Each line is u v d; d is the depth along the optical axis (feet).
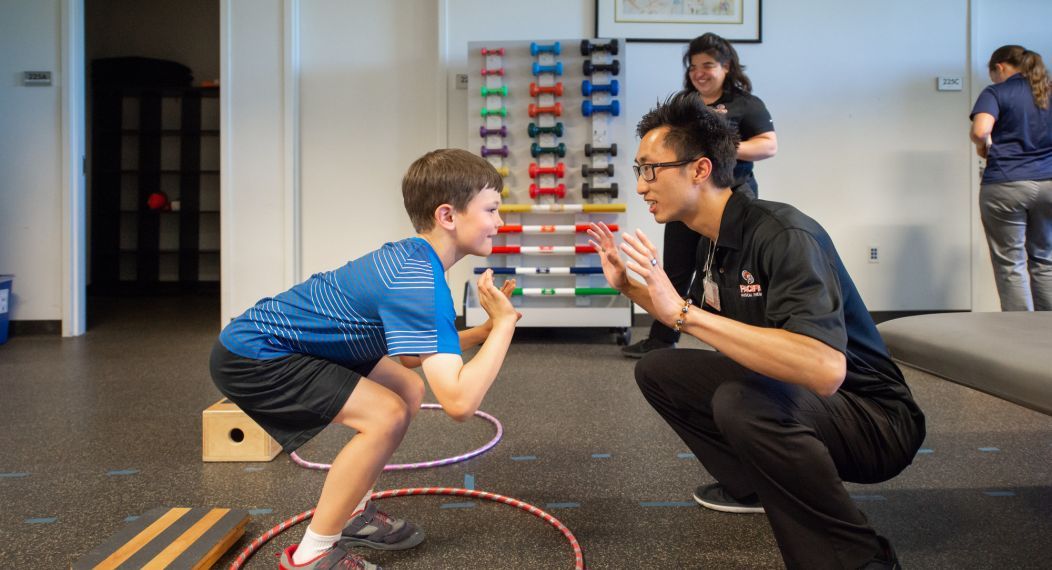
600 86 12.94
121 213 22.09
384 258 4.10
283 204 14.28
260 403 4.23
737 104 9.60
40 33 13.70
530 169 12.99
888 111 14.23
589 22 14.02
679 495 5.68
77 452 6.81
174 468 6.38
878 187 14.29
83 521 5.21
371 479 4.14
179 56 22.26
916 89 14.21
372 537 4.72
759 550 4.72
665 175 4.24
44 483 5.99
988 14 14.21
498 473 6.22
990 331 4.50
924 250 14.35
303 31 14.29
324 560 4.08
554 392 9.19
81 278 14.10
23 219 13.89
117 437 7.29
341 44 14.34
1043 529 4.97
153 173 21.80
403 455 6.75
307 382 4.14
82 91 14.11
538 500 5.60
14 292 13.93
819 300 3.59
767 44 14.11
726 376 4.76
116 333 14.24
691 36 13.98
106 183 21.68
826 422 4.11
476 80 13.23
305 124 14.39
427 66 14.34
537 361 11.29
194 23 22.26
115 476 6.17
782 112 14.19
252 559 4.60
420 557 4.63
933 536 4.87
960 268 14.38
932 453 6.63
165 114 22.02
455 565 4.52
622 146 13.08
